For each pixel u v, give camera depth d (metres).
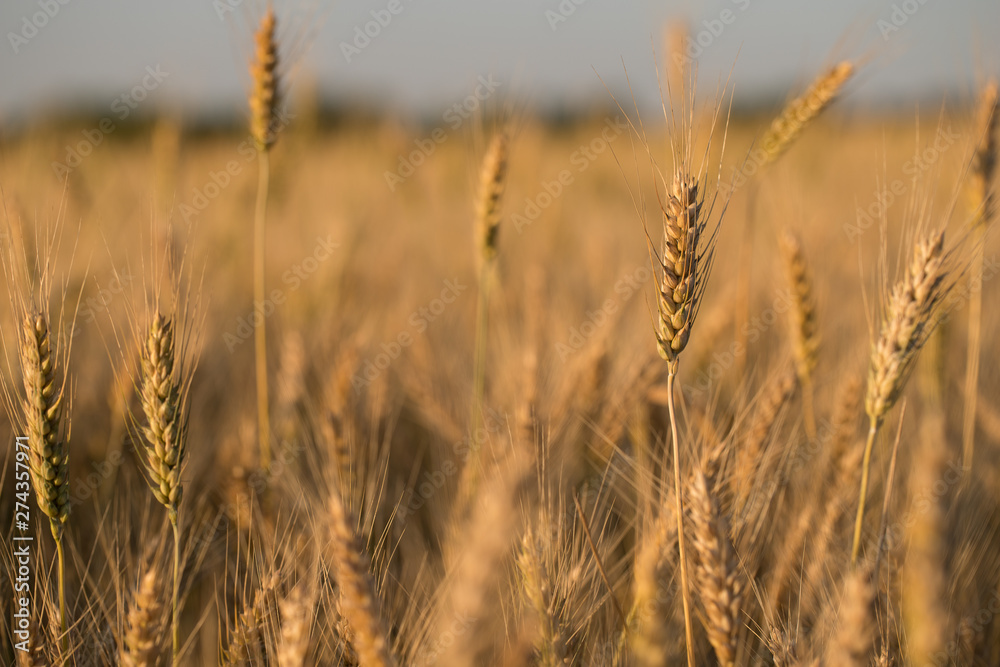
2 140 7.29
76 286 5.18
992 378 5.85
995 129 4.05
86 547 4.04
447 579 2.63
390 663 2.13
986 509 4.21
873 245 8.39
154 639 2.63
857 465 3.98
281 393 5.08
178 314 2.95
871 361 2.84
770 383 3.99
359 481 3.72
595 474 4.41
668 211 2.42
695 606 2.97
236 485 3.99
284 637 2.35
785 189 5.76
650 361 4.90
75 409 5.05
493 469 2.78
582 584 3.06
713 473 3.08
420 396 5.62
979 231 3.04
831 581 3.35
